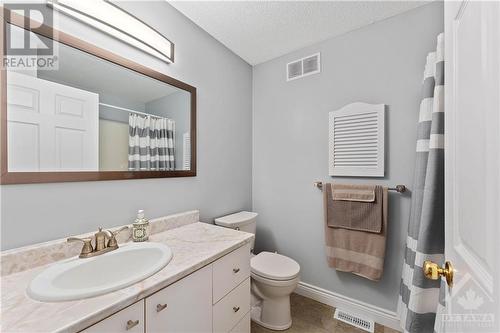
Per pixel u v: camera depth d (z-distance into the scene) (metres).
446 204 0.65
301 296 1.86
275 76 2.06
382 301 1.54
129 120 1.17
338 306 1.69
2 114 0.78
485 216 0.39
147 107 1.25
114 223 1.10
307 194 1.88
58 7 0.90
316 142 1.83
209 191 1.70
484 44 0.41
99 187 1.04
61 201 0.92
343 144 1.66
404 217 1.47
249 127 2.17
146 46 1.21
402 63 1.47
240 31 1.66
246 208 2.13
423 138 1.26
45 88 0.88
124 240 1.09
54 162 0.90
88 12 0.98
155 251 1.00
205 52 1.65
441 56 1.15
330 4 1.39
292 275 1.41
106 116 1.07
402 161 1.47
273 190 2.08
